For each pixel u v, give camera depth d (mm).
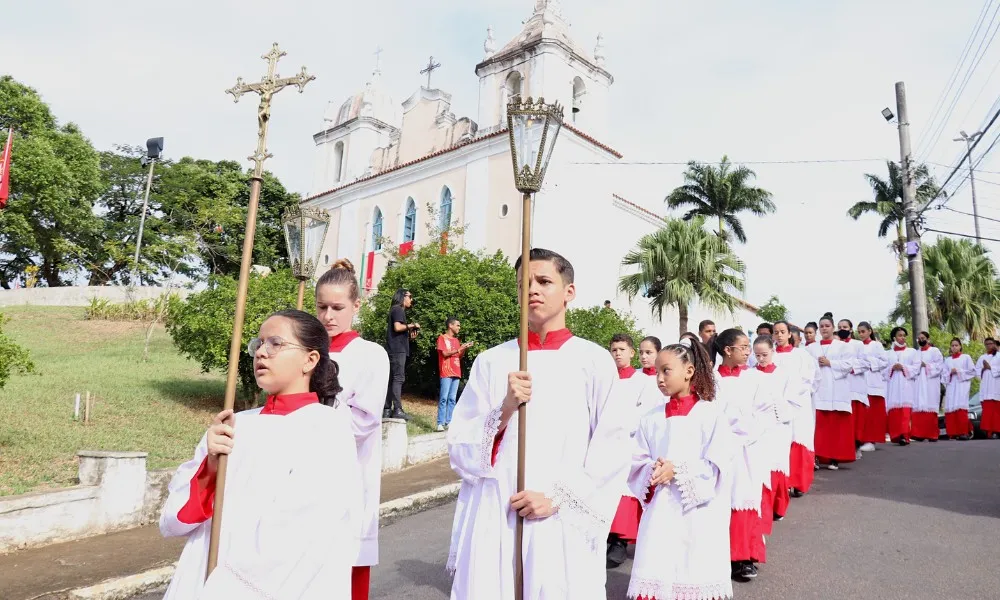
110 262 36531
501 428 3400
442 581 5469
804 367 9000
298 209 4797
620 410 3410
